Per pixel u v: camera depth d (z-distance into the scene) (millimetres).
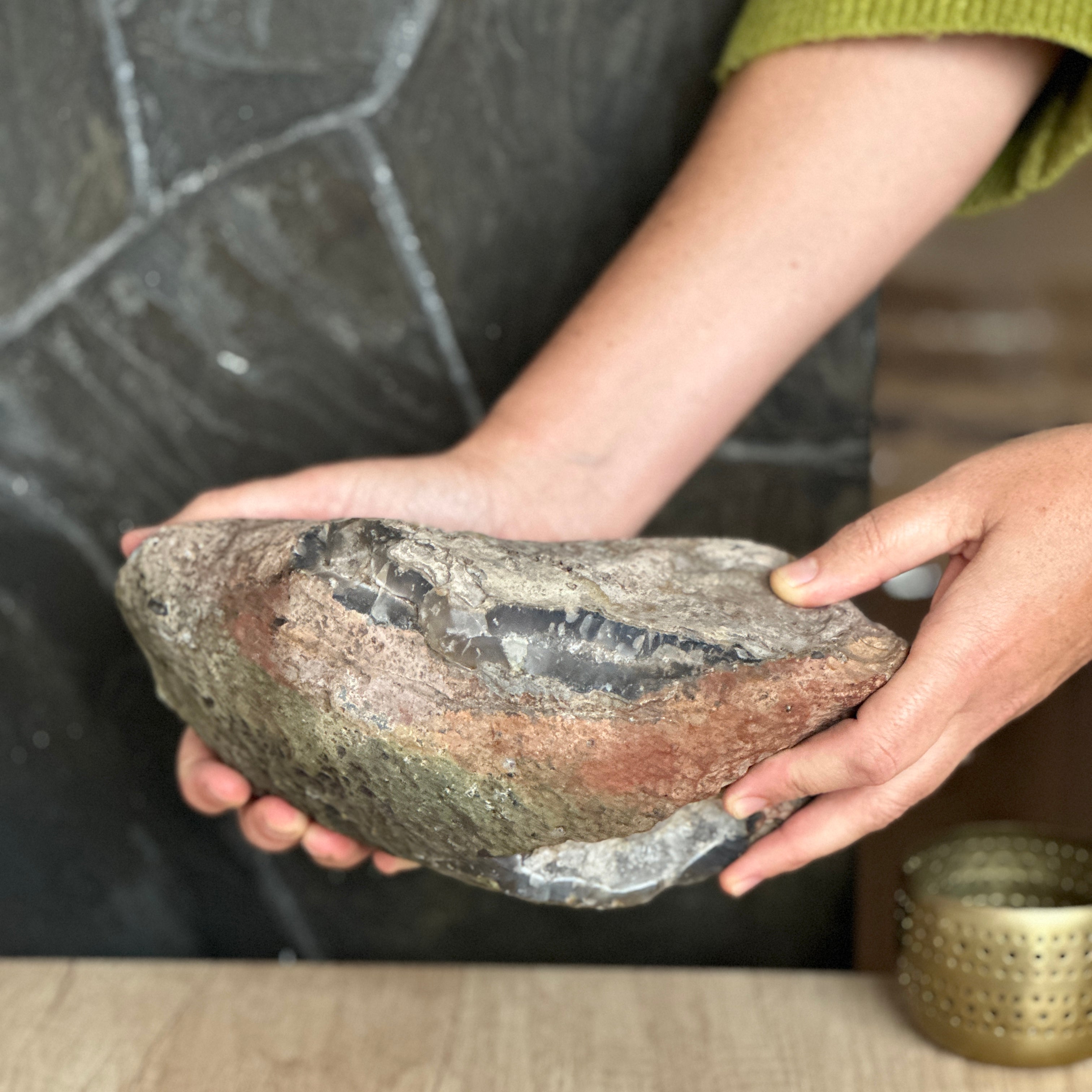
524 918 815
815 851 599
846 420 772
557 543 595
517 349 771
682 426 671
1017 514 572
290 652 553
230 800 625
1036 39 647
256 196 752
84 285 757
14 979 719
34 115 741
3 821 805
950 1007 655
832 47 658
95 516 780
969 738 599
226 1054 670
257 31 735
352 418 776
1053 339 1739
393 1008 700
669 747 551
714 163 678
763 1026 687
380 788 560
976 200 709
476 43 739
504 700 548
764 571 601
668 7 736
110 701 795
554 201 756
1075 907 642
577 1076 656
